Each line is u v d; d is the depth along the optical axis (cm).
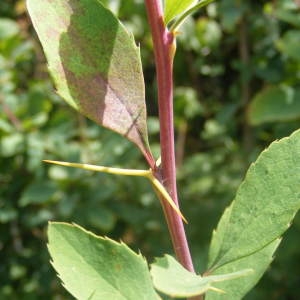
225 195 41
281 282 35
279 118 36
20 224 39
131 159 35
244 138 45
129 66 9
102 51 9
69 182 34
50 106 37
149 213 38
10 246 39
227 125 47
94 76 9
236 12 40
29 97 36
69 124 36
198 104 47
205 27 45
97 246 10
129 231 40
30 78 44
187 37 44
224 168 45
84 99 9
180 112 47
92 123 38
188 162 46
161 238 38
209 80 51
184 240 10
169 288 7
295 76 42
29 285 39
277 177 10
